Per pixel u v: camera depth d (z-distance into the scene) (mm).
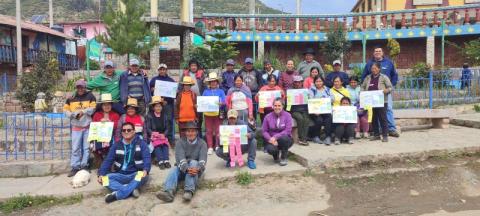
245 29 21438
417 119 11484
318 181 7121
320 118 8734
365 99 8969
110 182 6613
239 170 7387
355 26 21750
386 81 9133
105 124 7590
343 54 21781
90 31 39625
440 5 28516
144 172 6680
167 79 8852
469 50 18906
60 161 7965
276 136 7582
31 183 7324
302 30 22156
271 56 18984
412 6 29188
